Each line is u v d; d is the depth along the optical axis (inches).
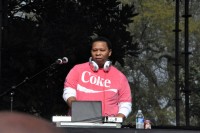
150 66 2319.1
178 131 248.2
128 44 813.2
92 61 339.0
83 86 336.5
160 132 248.5
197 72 1708.9
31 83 772.0
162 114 2310.5
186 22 757.3
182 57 2007.9
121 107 337.4
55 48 746.2
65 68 787.4
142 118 314.3
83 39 765.9
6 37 737.6
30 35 746.8
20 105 720.3
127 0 2258.9
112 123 281.1
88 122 283.9
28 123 64.4
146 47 2319.1
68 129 254.5
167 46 2327.8
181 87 1344.7
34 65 749.9
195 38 2282.2
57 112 793.6
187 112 732.7
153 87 2322.8
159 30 2330.2
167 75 2354.8
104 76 338.6
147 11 2297.0
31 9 869.2
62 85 804.6
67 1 837.2
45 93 793.6
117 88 337.4
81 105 289.9
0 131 62.8
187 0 762.2
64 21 796.6
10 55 755.4
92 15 845.2
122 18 839.1
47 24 775.1
